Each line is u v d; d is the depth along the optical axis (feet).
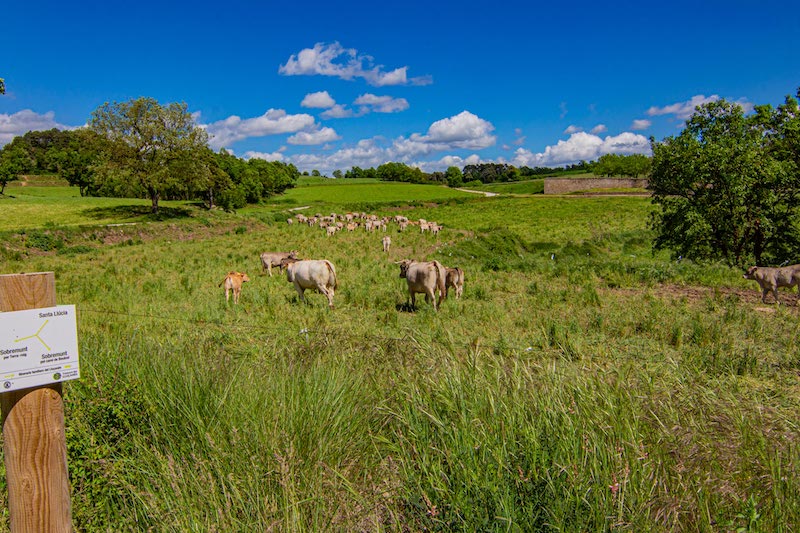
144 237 126.11
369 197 358.02
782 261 71.20
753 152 67.67
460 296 46.34
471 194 394.52
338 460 12.89
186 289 50.80
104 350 18.70
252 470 11.92
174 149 173.68
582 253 98.37
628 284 53.42
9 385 8.18
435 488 10.77
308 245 103.45
